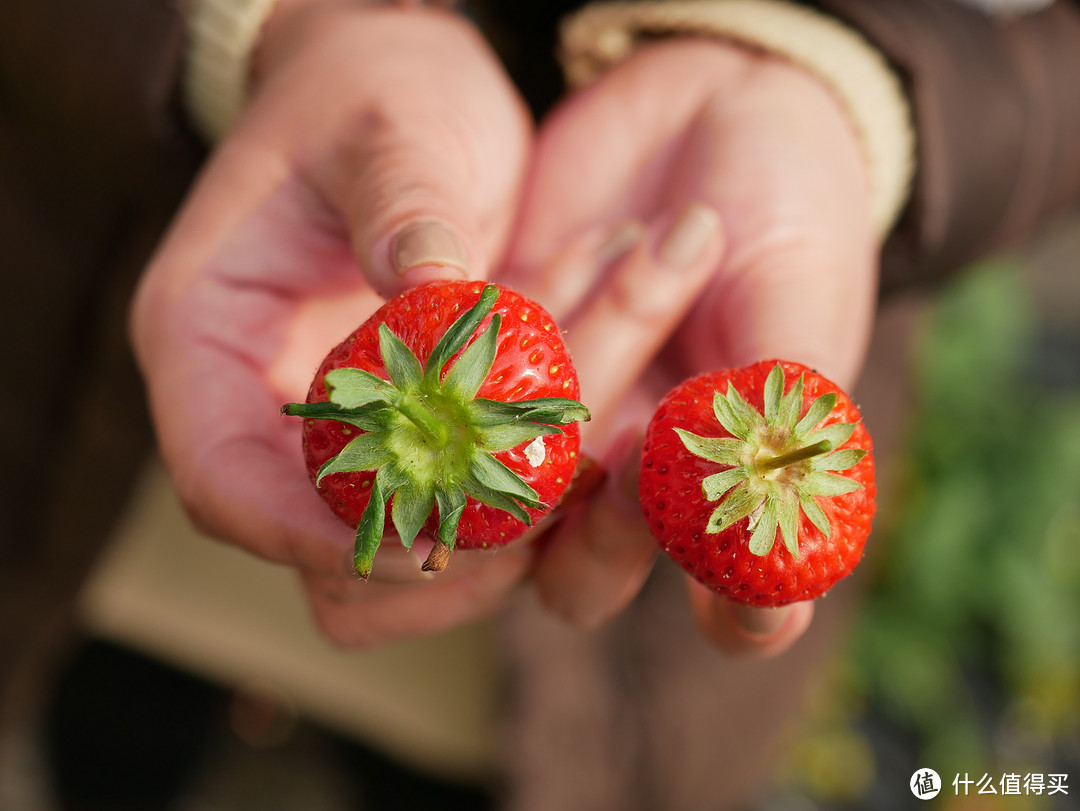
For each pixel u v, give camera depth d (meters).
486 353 0.12
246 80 0.22
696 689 0.31
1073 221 0.63
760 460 0.13
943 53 0.22
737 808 0.38
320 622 0.20
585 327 0.19
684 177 0.21
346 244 0.19
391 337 0.12
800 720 0.42
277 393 0.19
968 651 0.44
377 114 0.18
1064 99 0.24
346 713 0.39
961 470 0.43
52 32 0.22
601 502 0.17
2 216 0.26
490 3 0.29
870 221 0.21
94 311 0.29
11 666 0.36
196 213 0.19
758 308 0.19
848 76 0.21
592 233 0.22
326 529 0.15
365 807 0.43
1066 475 0.42
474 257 0.15
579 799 0.30
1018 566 0.42
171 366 0.18
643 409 0.20
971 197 0.23
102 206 0.27
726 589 0.14
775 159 0.20
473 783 0.40
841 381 0.20
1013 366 0.50
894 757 0.45
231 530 0.16
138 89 0.22
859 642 0.44
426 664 0.38
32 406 0.29
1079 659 0.43
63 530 0.32
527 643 0.31
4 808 0.42
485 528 0.13
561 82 0.30
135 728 0.43
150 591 0.40
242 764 0.44
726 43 0.23
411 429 0.12
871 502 0.14
